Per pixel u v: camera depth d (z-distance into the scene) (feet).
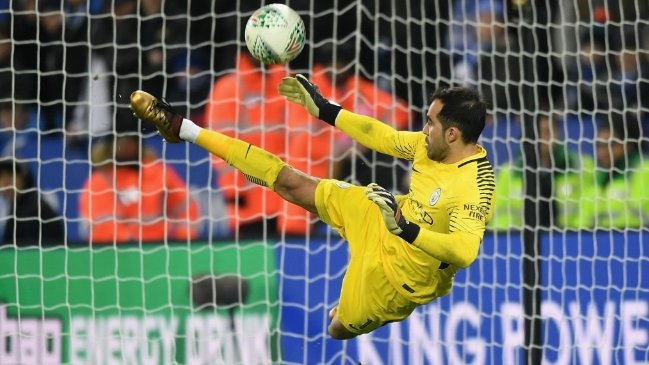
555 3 96.32
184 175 92.22
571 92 95.81
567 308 88.12
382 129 59.21
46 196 92.17
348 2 97.81
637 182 93.40
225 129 94.22
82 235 90.63
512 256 88.28
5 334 86.79
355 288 59.57
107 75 95.81
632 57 97.91
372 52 96.63
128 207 91.40
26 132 93.97
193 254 88.94
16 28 96.84
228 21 97.96
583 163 93.66
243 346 86.58
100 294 88.07
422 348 86.43
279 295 87.56
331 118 59.98
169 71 96.78
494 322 87.20
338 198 58.95
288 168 59.11
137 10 97.19
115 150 91.50
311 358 86.28
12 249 88.43
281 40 56.44
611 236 90.02
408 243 56.24
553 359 87.15
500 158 92.84
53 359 86.58
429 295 58.85
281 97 94.53
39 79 92.79
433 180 56.34
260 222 90.22
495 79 95.66
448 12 96.99
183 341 86.79
